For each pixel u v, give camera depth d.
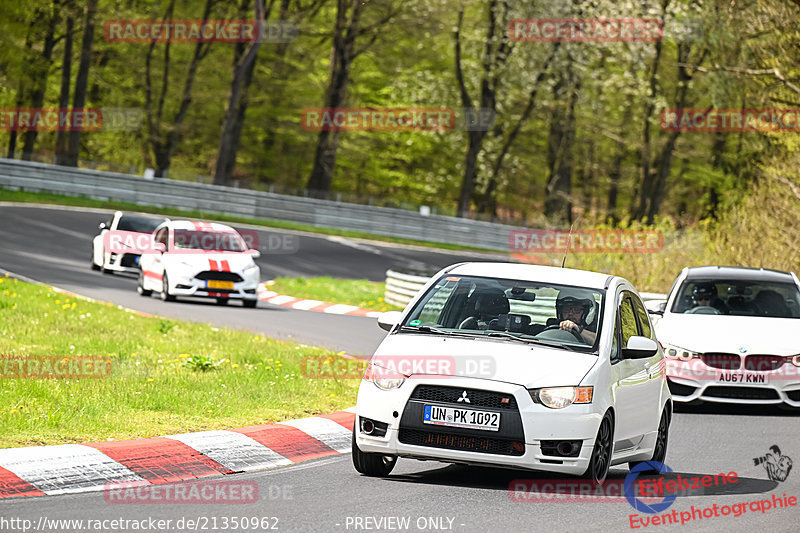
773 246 97.69
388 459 33.81
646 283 98.62
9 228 129.38
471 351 31.98
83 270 107.62
